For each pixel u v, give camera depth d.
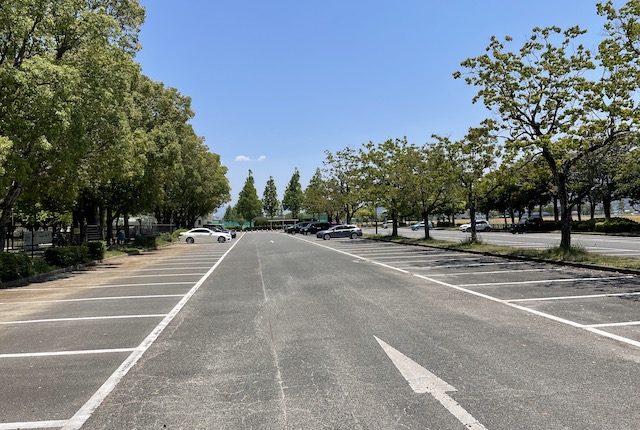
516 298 9.40
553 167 16.69
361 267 16.27
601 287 10.39
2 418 4.08
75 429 3.83
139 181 27.56
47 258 17.72
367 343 6.21
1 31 13.89
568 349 5.76
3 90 12.80
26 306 10.20
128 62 19.03
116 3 20.81
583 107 14.66
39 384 4.96
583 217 80.75
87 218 30.64
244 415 4.01
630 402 4.09
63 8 15.37
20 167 13.29
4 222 16.52
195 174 46.00
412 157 29.25
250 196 97.88
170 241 42.62
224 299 10.27
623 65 13.17
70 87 13.80
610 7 12.74
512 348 5.84
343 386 4.64
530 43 16.52
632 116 12.85
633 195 37.28
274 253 25.02
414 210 32.09
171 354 5.99
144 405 4.30
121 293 11.80
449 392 4.41
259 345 6.27
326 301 9.54
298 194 97.44
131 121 24.77
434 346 6.00
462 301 9.22
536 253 17.09
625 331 6.61
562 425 3.66
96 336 7.12
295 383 4.76
